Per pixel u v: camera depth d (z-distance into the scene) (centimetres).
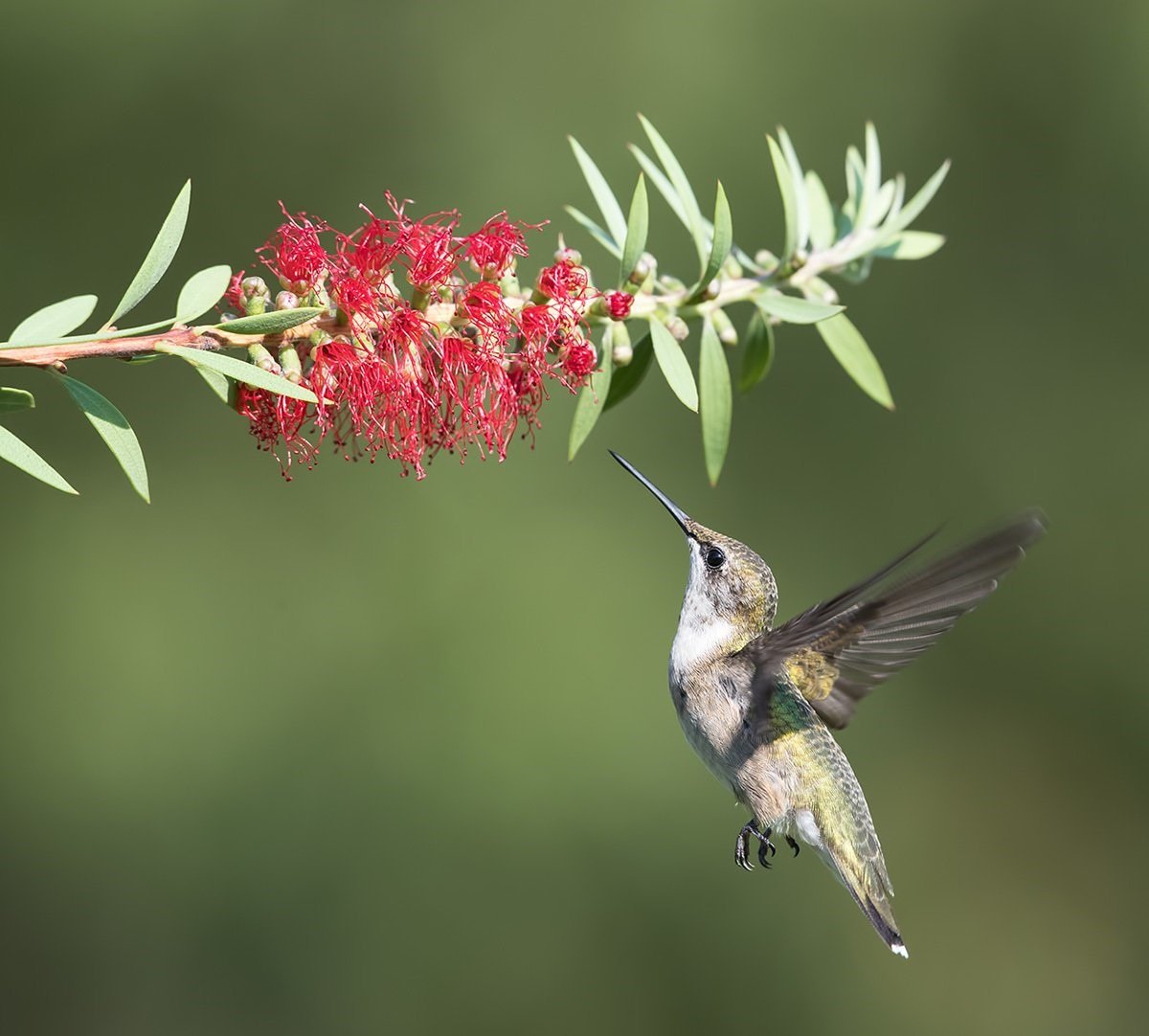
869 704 1500
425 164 1488
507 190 1483
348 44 1480
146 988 1364
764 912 1412
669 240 1459
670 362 504
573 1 1505
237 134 1462
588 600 1455
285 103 1471
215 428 1488
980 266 1513
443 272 489
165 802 1397
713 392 541
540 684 1423
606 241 556
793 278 576
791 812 648
